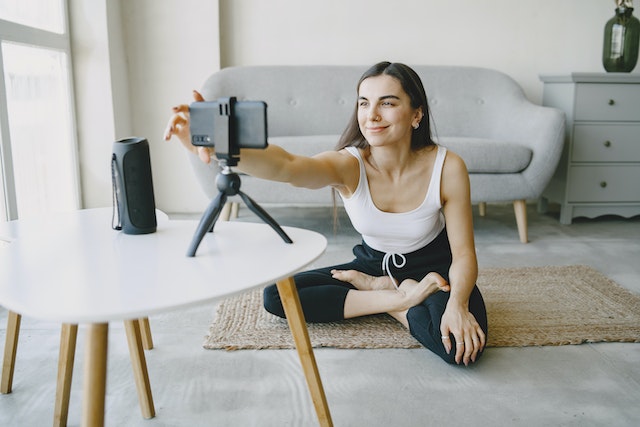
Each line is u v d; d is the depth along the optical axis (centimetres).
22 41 246
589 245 277
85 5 302
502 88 333
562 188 327
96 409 76
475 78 340
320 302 167
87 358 75
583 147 318
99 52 305
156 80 338
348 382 139
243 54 353
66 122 302
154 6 331
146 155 112
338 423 121
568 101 318
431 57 359
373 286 168
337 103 331
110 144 313
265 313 183
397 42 356
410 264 165
